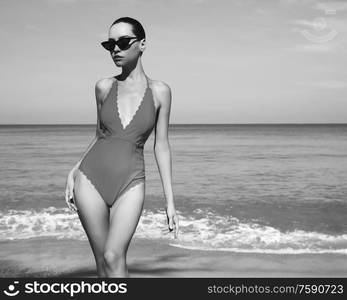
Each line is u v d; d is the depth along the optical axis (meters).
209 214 11.34
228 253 7.54
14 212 11.02
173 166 23.16
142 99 2.88
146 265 6.81
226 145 41.62
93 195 2.79
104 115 2.91
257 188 16.12
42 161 24.77
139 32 2.88
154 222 9.92
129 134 2.84
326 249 7.95
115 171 2.77
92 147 2.96
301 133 76.19
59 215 10.58
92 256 7.19
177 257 7.25
